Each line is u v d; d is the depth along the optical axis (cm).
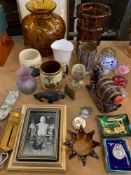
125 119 62
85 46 74
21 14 90
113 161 53
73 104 67
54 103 67
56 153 53
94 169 52
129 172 51
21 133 57
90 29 75
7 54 84
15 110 64
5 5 97
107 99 61
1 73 78
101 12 78
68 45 74
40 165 52
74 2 100
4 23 80
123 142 56
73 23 104
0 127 60
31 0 78
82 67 72
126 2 106
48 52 82
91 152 52
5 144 55
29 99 69
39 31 74
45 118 60
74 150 52
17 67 80
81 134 55
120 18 113
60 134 57
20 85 68
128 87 73
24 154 52
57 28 76
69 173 52
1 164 52
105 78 65
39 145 54
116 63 77
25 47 89
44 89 71
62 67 70
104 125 61
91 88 69
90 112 65
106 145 56
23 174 52
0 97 69
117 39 120
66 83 73
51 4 78
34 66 72
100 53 82
